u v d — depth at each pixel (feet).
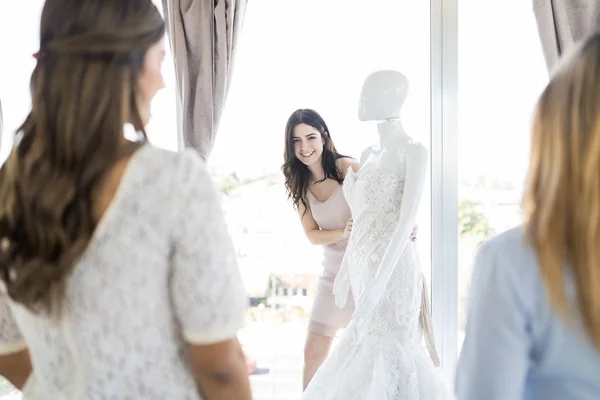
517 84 9.08
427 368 6.78
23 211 2.30
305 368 8.75
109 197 2.34
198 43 8.39
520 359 2.24
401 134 6.86
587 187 2.03
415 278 6.90
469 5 9.08
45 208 2.23
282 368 9.73
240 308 2.51
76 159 2.27
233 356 2.53
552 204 2.11
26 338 2.60
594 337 2.07
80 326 2.38
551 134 2.16
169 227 2.37
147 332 2.41
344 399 6.47
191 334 2.44
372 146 7.52
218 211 2.51
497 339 2.25
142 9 2.46
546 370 2.31
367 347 6.65
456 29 8.92
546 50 8.20
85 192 2.27
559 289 2.09
